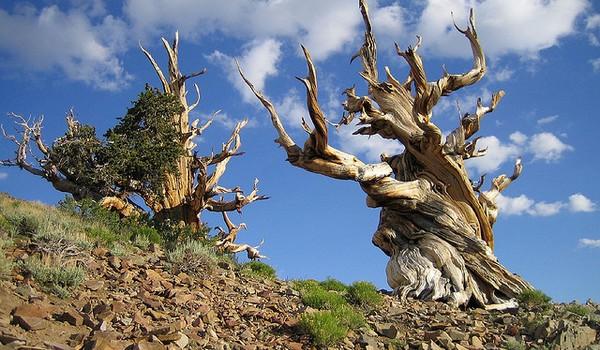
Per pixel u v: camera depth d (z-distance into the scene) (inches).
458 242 676.1
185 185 1027.9
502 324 485.7
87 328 271.7
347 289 533.0
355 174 646.5
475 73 790.5
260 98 652.7
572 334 426.6
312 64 579.8
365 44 861.2
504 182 784.3
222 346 293.3
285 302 415.8
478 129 775.1
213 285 420.2
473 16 824.3
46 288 309.4
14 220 427.2
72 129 931.3
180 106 1013.2
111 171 888.3
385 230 718.5
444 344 389.1
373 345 358.9
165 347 264.2
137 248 482.0
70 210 577.3
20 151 920.9
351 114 781.3
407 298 600.1
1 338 225.0
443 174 726.5
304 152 637.9
